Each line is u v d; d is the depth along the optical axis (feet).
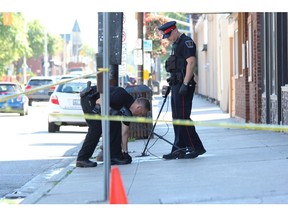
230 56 224.74
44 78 363.35
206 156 103.81
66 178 89.45
